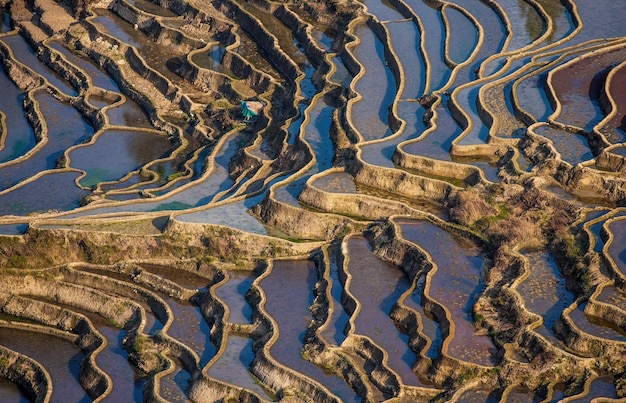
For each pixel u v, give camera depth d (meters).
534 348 86.19
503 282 93.69
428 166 107.44
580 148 107.56
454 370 85.44
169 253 104.06
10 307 102.50
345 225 103.25
